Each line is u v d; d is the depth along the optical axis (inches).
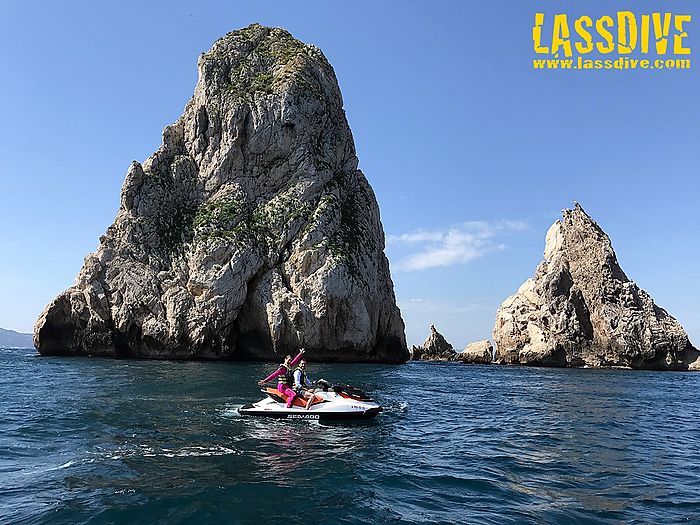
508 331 2925.7
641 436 676.1
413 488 406.9
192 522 323.6
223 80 2812.5
